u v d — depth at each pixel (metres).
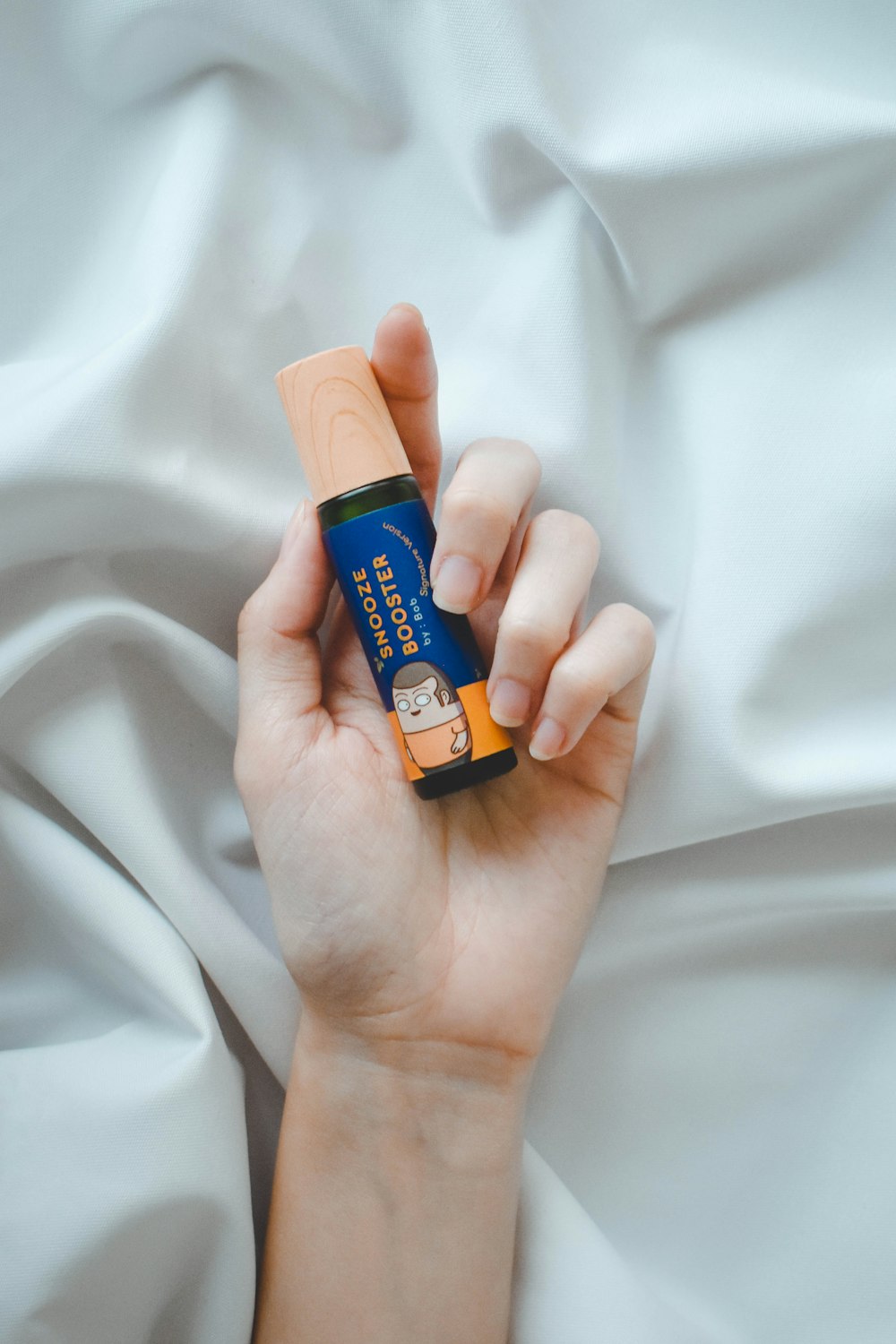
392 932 0.34
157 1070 0.35
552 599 0.32
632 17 0.36
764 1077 0.38
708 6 0.36
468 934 0.34
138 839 0.36
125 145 0.37
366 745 0.35
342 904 0.34
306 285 0.38
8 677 0.35
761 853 0.38
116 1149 0.34
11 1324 0.33
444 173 0.37
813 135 0.35
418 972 0.34
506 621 0.32
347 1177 0.34
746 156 0.35
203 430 0.37
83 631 0.36
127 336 0.35
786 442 0.36
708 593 0.36
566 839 0.35
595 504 0.37
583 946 0.37
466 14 0.35
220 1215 0.35
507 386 0.37
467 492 0.32
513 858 0.35
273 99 0.37
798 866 0.38
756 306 0.37
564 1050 0.38
